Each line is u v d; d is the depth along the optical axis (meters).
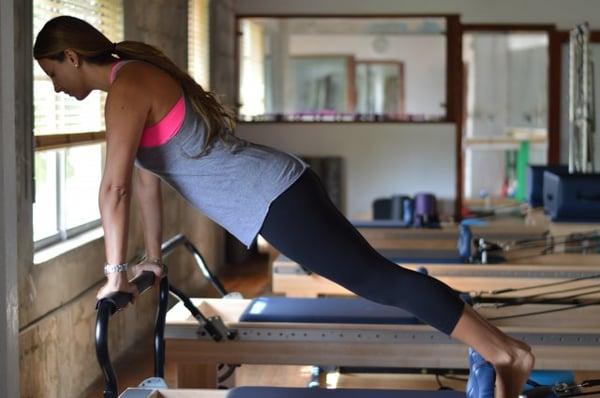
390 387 5.04
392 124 11.42
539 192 8.58
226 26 10.67
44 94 4.94
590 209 6.86
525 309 4.56
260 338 4.03
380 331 3.99
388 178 11.48
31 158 4.43
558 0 11.45
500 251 6.17
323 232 2.71
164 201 7.39
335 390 3.04
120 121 2.66
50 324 4.70
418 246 7.07
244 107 11.65
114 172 2.66
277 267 5.68
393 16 11.44
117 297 2.73
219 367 4.65
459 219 11.30
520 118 14.03
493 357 2.74
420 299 2.70
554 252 6.29
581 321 4.51
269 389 3.05
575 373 4.93
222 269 10.00
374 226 7.32
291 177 2.71
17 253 4.26
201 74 9.27
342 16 11.40
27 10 4.36
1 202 3.92
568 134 11.65
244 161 2.73
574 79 8.55
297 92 13.62
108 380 2.73
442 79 14.10
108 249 2.70
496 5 11.44
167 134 2.71
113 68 2.77
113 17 6.02
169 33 7.64
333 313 4.15
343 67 13.81
